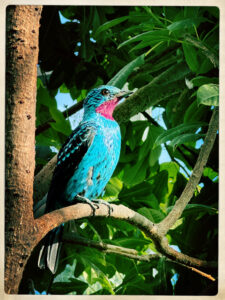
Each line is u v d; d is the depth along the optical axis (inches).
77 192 181.9
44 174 179.8
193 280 171.3
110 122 186.7
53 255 166.7
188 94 199.6
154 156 203.5
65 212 125.9
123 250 168.4
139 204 193.2
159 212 178.5
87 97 194.1
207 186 186.1
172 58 196.2
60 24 194.7
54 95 205.0
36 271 176.6
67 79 203.9
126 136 208.5
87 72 203.5
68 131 184.1
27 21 113.5
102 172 184.5
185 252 179.5
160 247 147.6
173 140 152.7
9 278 112.3
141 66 200.4
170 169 212.7
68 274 205.0
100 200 145.8
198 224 181.8
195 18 149.1
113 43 206.4
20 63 112.1
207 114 191.5
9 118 111.7
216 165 189.8
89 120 185.2
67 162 179.8
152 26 161.6
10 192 111.2
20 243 112.6
